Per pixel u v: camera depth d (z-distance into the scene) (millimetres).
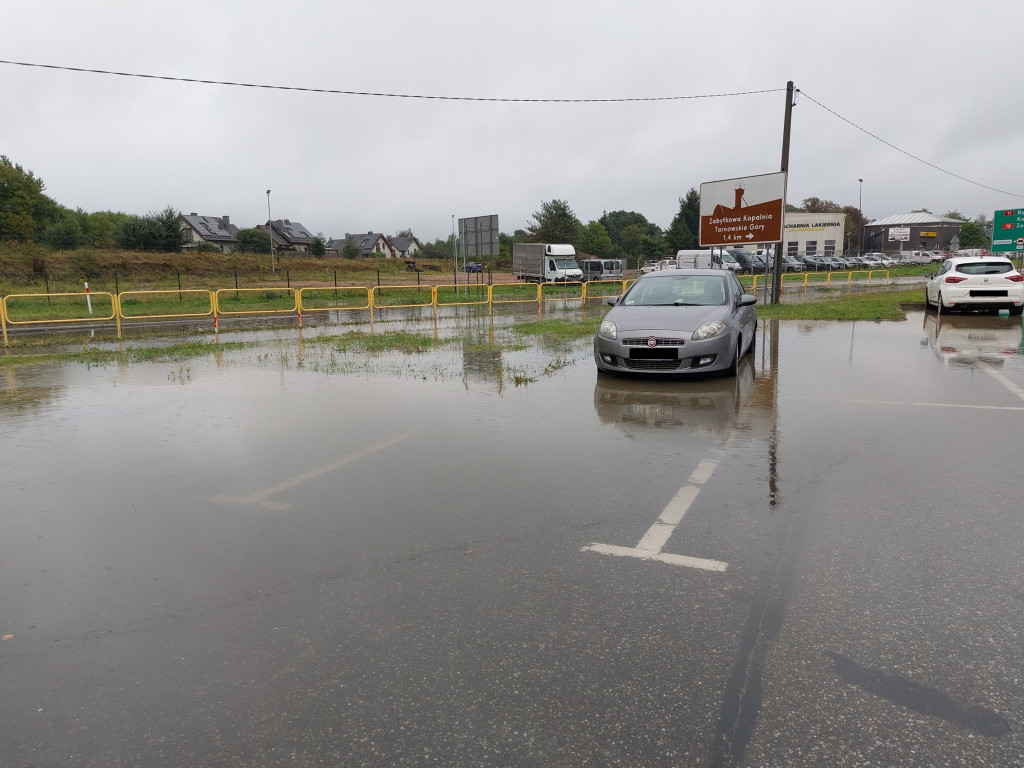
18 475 5359
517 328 16953
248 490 4910
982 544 3793
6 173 72438
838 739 2332
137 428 6879
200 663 2844
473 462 5484
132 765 2295
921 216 92188
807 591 3305
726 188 21906
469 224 26859
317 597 3352
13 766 2293
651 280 10586
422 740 2373
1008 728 2365
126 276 45531
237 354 12945
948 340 12922
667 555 3725
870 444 5828
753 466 5270
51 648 2965
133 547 3967
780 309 19906
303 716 2512
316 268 58094
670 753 2285
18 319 21797
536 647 2895
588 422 6828
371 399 8180
